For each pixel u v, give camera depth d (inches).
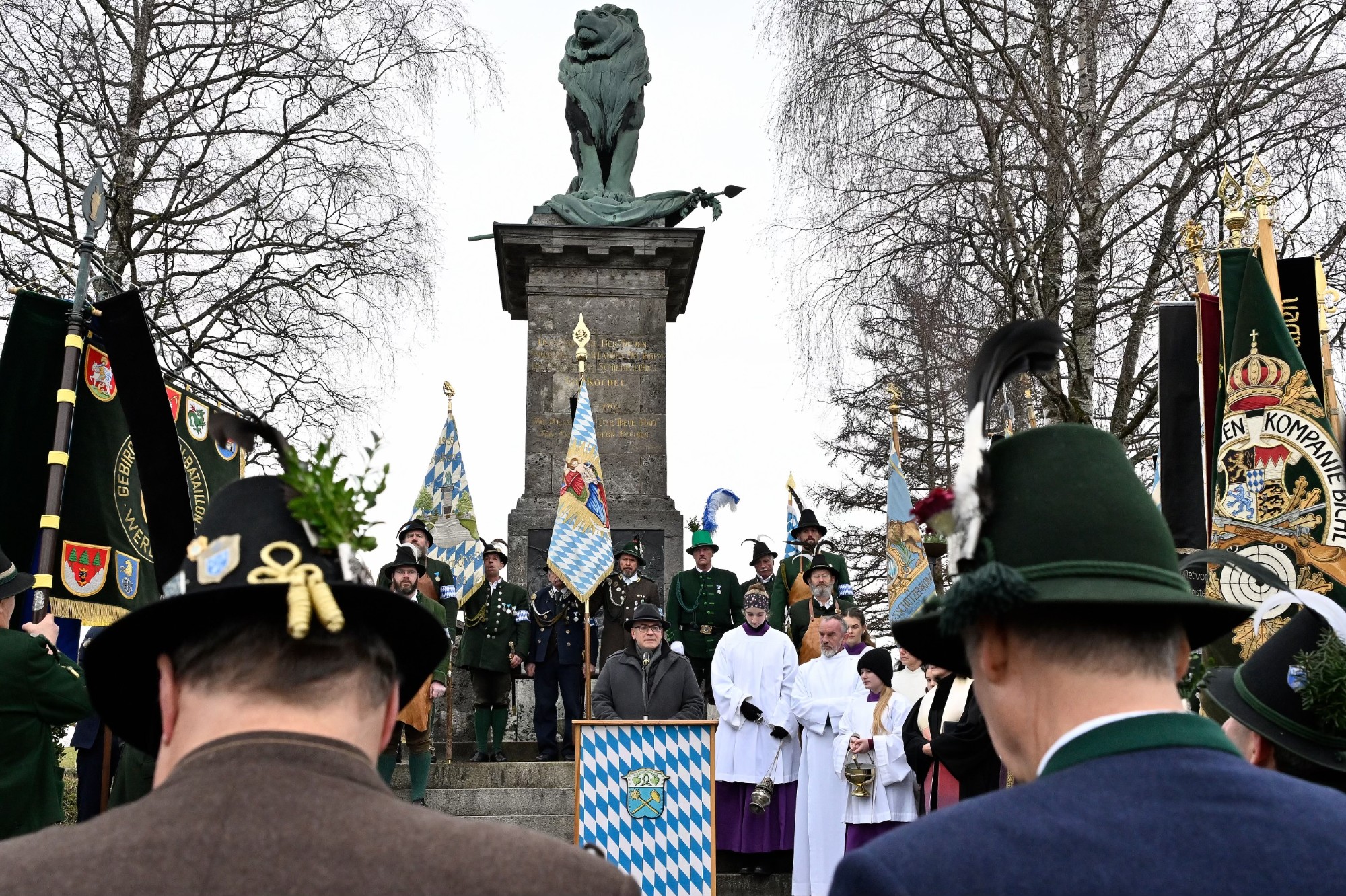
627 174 751.1
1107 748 70.9
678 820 350.0
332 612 73.5
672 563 672.4
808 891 389.4
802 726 403.9
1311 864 64.7
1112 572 74.3
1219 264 274.7
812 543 544.1
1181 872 64.3
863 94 663.1
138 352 221.3
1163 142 628.1
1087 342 621.6
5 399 259.9
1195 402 291.1
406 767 474.3
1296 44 615.2
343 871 67.7
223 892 66.1
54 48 738.2
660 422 695.7
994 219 634.8
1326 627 118.2
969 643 78.5
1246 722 120.2
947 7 665.0
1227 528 261.9
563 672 520.1
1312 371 288.5
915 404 957.8
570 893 69.6
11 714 215.2
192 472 265.0
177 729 77.1
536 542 665.6
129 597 265.0
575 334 551.5
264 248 813.2
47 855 68.0
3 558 224.2
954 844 66.4
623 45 766.5
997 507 78.6
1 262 717.3
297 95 800.3
